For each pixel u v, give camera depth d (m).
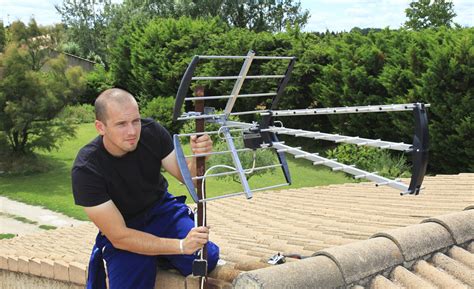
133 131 3.09
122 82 37.44
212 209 9.26
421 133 2.58
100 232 3.57
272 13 56.75
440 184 8.13
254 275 2.77
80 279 5.32
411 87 19.12
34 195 21.77
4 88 24.80
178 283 3.50
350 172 2.88
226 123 3.17
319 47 24.02
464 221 3.84
